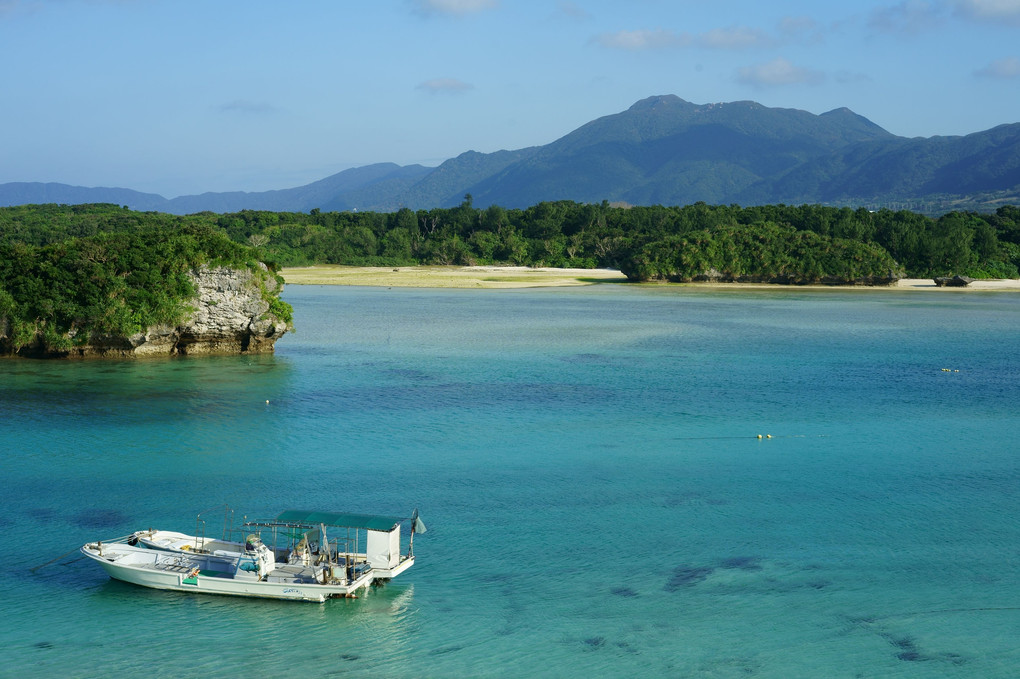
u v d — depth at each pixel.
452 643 32.56
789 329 125.06
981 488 49.94
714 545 41.41
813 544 41.59
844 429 63.47
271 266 100.56
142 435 59.78
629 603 35.59
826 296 188.62
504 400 72.50
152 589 37.25
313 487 48.94
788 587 37.03
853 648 32.19
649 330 122.44
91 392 73.88
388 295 184.62
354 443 58.44
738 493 48.81
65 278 90.06
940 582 37.56
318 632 33.50
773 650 32.03
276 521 38.41
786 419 66.38
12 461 53.28
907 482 50.94
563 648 32.16
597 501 47.25
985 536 42.59
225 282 94.38
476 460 54.66
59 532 42.22
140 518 43.94
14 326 89.50
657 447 58.16
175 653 31.81
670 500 47.53
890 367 90.88
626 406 70.50
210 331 94.94
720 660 31.36
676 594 36.38
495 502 46.91
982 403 72.69
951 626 33.84
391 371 86.25
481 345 105.69
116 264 92.12
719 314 147.12
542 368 88.69
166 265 93.44
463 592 36.62
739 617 34.50
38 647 32.03
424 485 49.62
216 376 82.31
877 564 39.34
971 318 142.75
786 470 53.22
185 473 51.31
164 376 81.88
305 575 36.75
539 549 40.78
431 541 41.62
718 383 80.88
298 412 67.38
